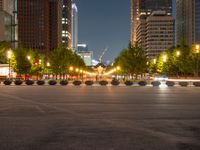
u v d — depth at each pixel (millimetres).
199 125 15016
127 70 107500
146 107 22859
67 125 14922
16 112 19859
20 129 13875
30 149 10289
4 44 101125
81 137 12172
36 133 12961
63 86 59406
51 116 18000
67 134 12758
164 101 27781
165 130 13688
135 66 99625
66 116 18016
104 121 16172
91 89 48312
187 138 12023
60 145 10844
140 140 11641
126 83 64375
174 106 23641
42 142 11305
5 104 24797
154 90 46031
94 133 12969
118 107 22766
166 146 10727
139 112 19922
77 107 22672
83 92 40188
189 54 91812
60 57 110438
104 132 13188
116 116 18078
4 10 169125
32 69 104875
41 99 29328
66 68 113812
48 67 125438
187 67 91562
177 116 18125
